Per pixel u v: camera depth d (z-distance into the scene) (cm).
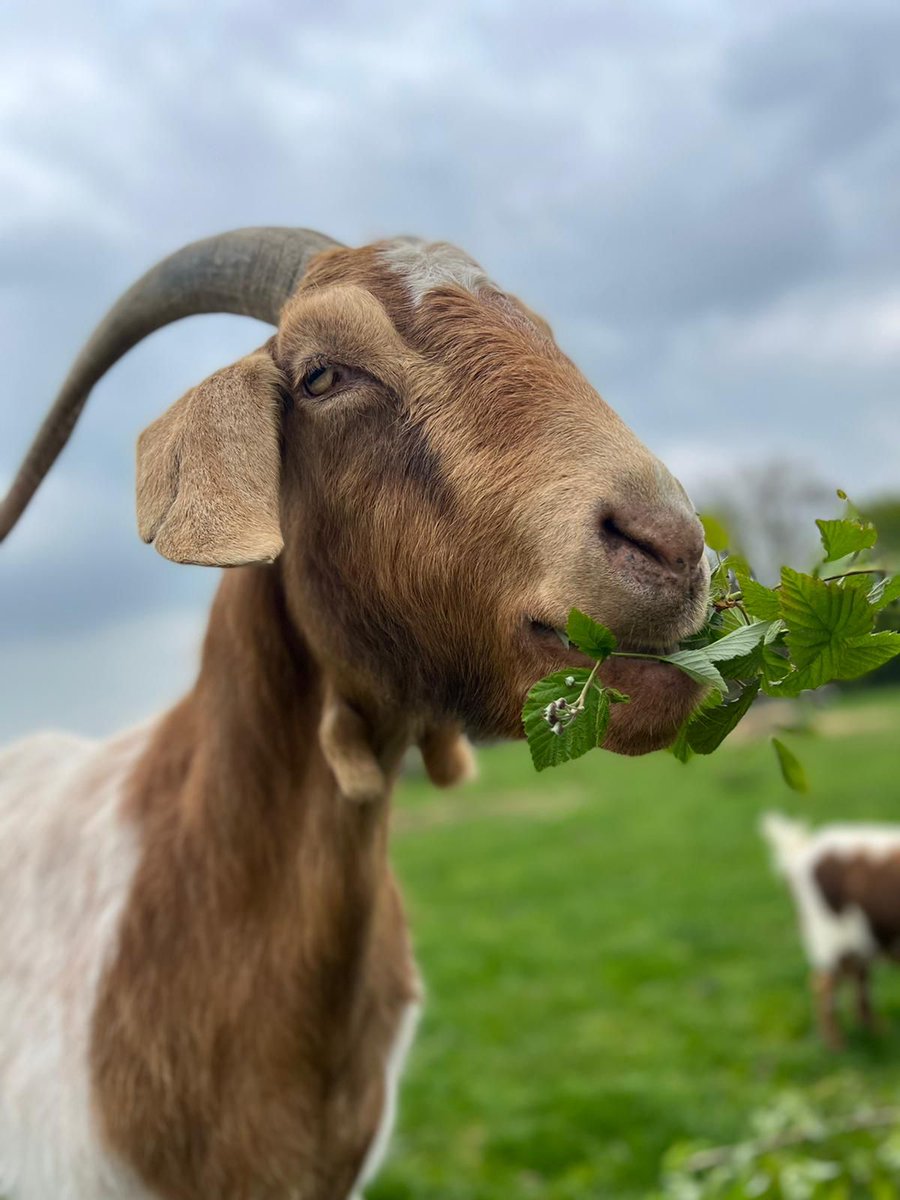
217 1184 65
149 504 54
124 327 75
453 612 55
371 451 56
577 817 478
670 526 48
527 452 52
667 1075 178
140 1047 66
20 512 82
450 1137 161
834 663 45
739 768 517
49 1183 67
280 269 66
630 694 49
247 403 56
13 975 73
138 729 84
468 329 57
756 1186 97
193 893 68
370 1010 71
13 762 92
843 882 197
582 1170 145
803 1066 179
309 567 60
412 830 505
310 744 66
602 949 253
